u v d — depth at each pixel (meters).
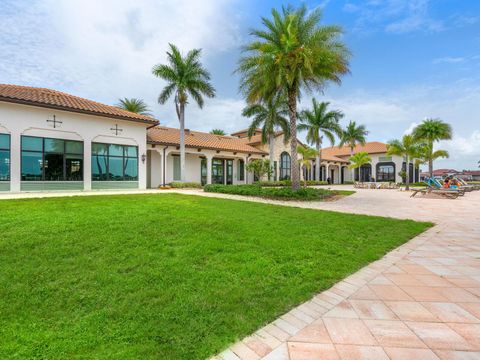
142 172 19.31
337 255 4.97
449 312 2.99
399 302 3.23
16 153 14.28
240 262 4.45
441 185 23.64
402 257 5.00
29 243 4.87
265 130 27.05
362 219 8.49
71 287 3.48
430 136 35.28
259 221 7.67
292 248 5.22
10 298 3.18
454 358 2.21
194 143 25.33
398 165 43.97
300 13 15.30
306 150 27.69
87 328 2.66
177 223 6.78
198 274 3.93
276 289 3.53
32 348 2.35
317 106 33.84
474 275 4.11
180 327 2.67
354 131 40.12
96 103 19.27
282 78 14.95
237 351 2.34
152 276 3.83
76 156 16.39
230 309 3.02
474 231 7.29
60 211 7.87
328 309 3.07
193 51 21.41
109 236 5.48
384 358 2.22
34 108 14.85
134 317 2.85
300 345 2.42
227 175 29.69
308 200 14.48
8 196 12.23
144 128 19.48
